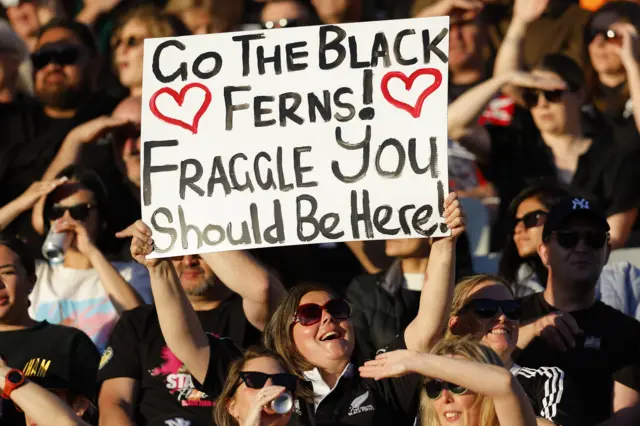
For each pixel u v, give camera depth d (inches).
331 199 820.0
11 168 1251.2
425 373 708.7
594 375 936.3
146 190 829.2
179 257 981.8
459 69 1322.6
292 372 826.2
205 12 1391.5
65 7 1561.3
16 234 1135.6
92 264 1090.1
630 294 1061.1
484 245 1181.7
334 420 826.2
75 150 1237.7
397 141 820.6
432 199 812.6
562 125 1222.9
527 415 703.1
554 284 976.3
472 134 1220.5
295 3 1416.1
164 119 836.0
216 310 982.4
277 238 820.6
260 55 840.3
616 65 1296.8
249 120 832.3
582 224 964.0
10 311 978.7
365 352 994.1
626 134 1228.5
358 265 1178.0
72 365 971.3
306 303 842.2
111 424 914.7
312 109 829.8
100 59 1375.5
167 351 935.7
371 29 835.4
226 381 795.4
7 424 930.7
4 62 1364.4
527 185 1208.2
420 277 1047.0
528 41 1352.1
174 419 916.0
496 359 733.9
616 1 1309.1
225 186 826.2
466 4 1316.4
